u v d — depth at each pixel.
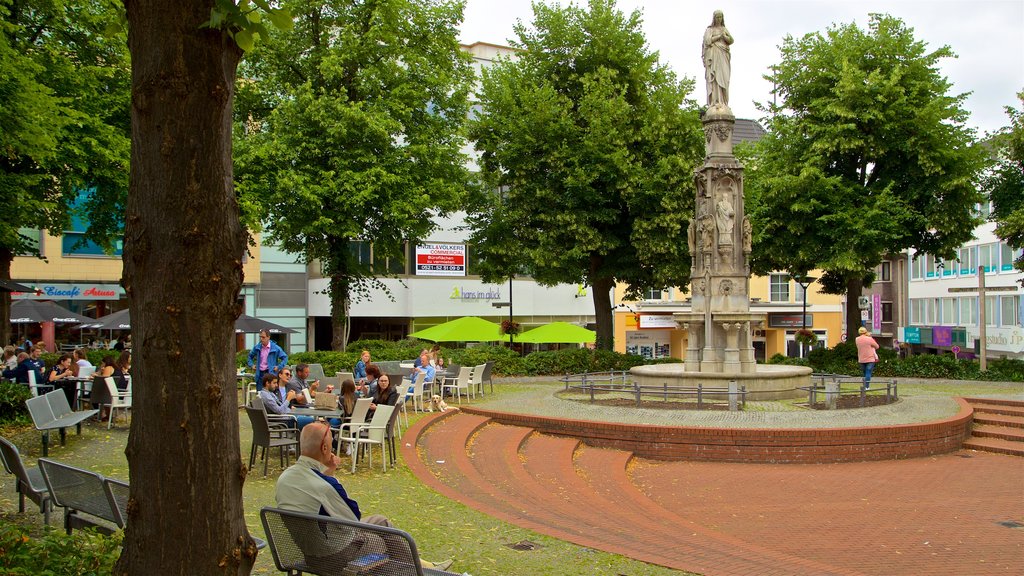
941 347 53.31
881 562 9.14
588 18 30.64
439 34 28.36
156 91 3.58
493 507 10.43
